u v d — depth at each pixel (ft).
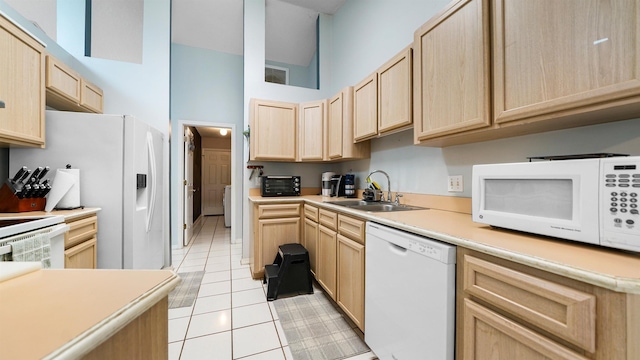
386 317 3.99
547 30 2.89
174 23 10.91
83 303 1.45
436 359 3.04
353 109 7.72
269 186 8.99
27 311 1.34
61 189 5.47
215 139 21.65
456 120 4.00
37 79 5.33
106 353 1.41
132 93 8.80
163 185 8.91
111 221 6.15
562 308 2.00
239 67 12.82
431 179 5.86
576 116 2.86
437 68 4.36
